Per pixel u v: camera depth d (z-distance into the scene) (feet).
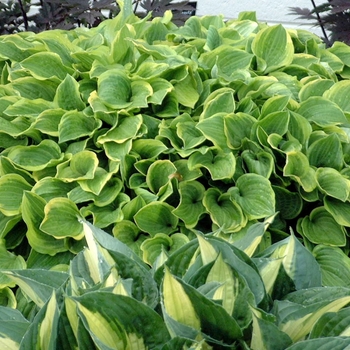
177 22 12.62
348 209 6.81
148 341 3.85
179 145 7.33
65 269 6.63
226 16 18.03
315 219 6.97
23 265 6.64
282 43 8.66
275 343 3.72
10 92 8.18
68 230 6.68
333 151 7.07
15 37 8.87
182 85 7.86
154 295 4.30
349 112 7.92
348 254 7.00
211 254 4.26
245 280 4.00
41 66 8.07
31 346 3.71
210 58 8.52
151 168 6.97
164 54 8.05
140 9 16.25
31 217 6.75
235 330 3.84
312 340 3.52
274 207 6.59
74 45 8.89
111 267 4.14
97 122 7.43
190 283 4.11
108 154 7.09
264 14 17.89
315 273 4.66
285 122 7.14
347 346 3.45
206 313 3.81
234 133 7.18
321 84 8.14
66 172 7.08
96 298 3.65
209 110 7.42
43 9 13.34
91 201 7.11
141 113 7.70
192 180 6.96
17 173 7.29
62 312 3.83
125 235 6.79
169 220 6.95
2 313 4.50
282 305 4.09
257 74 8.55
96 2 11.68
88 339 3.72
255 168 6.95
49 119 7.44
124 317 3.75
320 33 17.84
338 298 3.87
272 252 4.89
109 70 7.55
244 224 6.59
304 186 6.68
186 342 3.57
